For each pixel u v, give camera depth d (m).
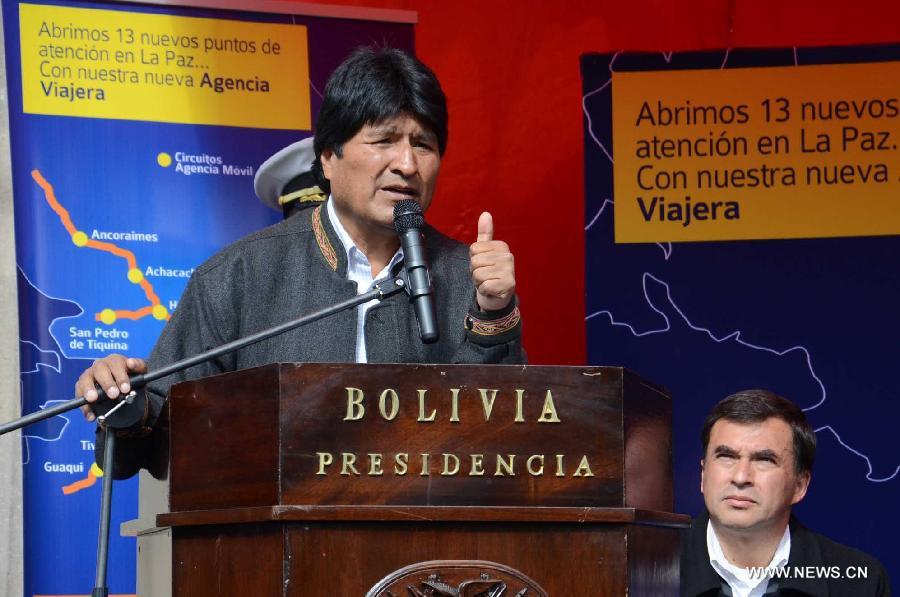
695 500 6.99
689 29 8.26
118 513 6.33
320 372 3.22
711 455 5.53
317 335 4.07
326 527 3.18
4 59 6.54
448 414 3.26
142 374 3.71
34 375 6.36
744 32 8.21
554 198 8.27
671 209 7.13
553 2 8.30
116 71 6.57
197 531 3.41
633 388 3.43
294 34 6.80
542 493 3.28
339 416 3.21
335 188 4.11
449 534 3.22
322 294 4.12
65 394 6.39
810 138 7.16
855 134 7.15
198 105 6.66
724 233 7.13
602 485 3.30
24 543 6.27
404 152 3.96
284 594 3.14
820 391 7.02
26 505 6.30
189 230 6.59
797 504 6.98
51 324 6.40
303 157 6.52
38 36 6.50
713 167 7.15
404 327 4.09
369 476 3.21
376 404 3.23
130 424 3.70
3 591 6.34
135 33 6.61
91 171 6.50
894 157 7.14
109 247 6.49
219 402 3.37
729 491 5.43
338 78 4.05
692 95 7.18
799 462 5.51
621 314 7.09
